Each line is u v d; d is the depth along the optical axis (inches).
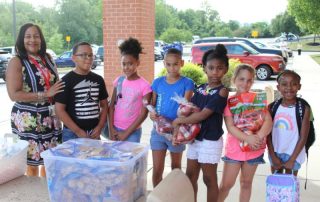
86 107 136.4
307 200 161.5
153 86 139.6
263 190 170.6
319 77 670.5
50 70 144.3
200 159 125.4
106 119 145.3
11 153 118.1
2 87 614.5
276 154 133.4
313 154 220.4
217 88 123.7
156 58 1267.2
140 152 103.0
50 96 135.6
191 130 122.0
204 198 162.6
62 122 138.3
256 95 125.4
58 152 100.9
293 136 130.5
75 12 2539.4
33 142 140.7
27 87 138.3
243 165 128.6
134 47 141.3
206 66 125.4
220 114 125.2
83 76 136.4
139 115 141.4
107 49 321.1
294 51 1923.0
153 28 339.3
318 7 1395.2
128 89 140.9
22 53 138.5
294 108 130.4
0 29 2101.4
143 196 106.3
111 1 313.9
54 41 2031.3
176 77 135.9
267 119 125.9
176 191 94.0
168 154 207.6
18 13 2230.6
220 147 125.9
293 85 128.8
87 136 135.6
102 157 98.3
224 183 132.6
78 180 95.8
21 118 140.3
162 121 130.8
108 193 94.6
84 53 133.9
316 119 315.3
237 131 123.9
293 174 126.2
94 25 2659.9
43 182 117.9
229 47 708.0
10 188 113.3
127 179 95.0
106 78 324.2
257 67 689.0
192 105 123.0
